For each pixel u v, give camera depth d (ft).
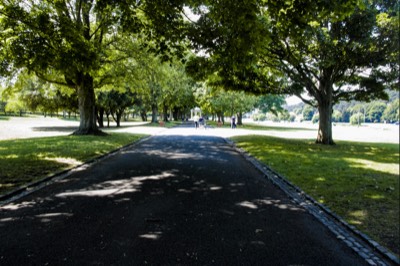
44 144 50.90
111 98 123.34
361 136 107.76
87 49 34.81
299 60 58.29
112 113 144.66
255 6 26.91
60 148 46.19
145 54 72.84
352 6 23.79
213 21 33.96
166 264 12.70
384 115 424.05
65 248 13.97
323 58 55.21
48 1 36.35
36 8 36.09
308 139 80.18
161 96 145.48
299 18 26.58
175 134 90.89
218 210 19.99
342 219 19.08
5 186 24.27
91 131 75.66
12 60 37.96
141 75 79.66
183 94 175.22
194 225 17.16
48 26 33.01
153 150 51.24
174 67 135.95
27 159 35.86
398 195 25.40
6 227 16.40
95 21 68.59
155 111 169.07
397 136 110.32
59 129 107.86
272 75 71.05
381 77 67.67
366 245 15.46
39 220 17.52
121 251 13.76
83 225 16.83
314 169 35.81
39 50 33.30
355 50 55.62
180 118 304.91
